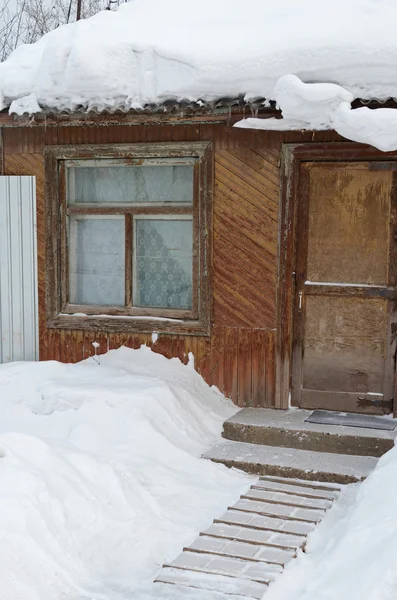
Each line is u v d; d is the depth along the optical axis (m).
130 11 6.28
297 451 5.62
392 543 3.56
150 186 6.65
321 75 5.40
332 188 6.09
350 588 3.45
